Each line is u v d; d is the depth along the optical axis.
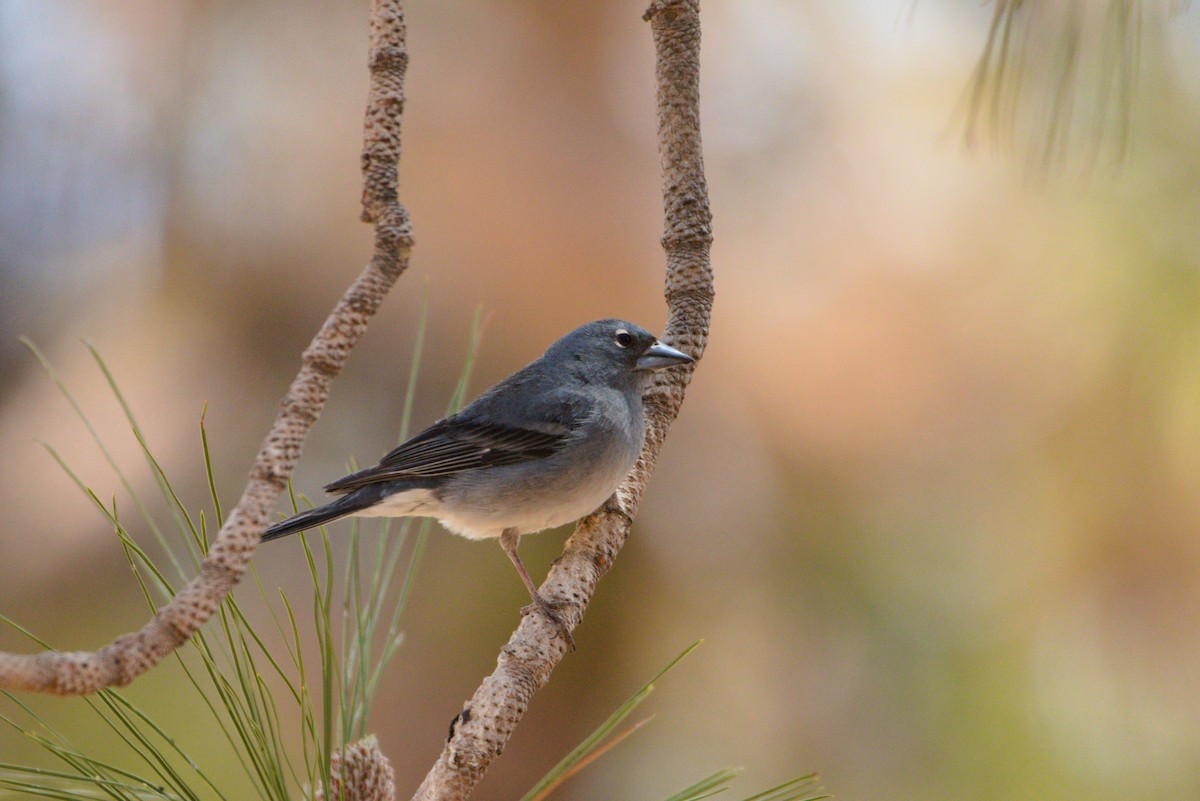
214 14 9.52
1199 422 7.88
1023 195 8.32
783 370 8.88
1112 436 8.09
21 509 9.05
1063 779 7.75
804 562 8.98
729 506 9.24
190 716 7.71
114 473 9.18
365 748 4.17
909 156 8.98
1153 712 7.85
